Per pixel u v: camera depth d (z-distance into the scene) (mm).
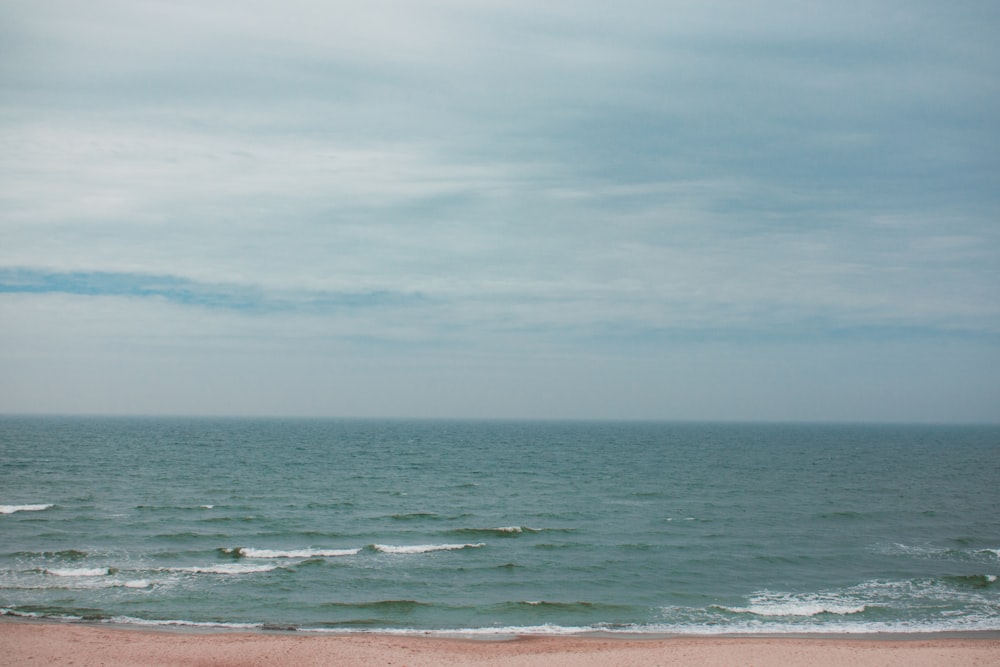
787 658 18719
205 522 40625
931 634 22281
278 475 69000
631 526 41469
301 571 29438
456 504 50438
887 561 32750
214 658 18344
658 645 20266
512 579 28859
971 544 37094
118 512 43531
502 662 18297
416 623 23078
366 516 44375
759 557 33156
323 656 18703
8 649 18562
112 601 24641
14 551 31922
